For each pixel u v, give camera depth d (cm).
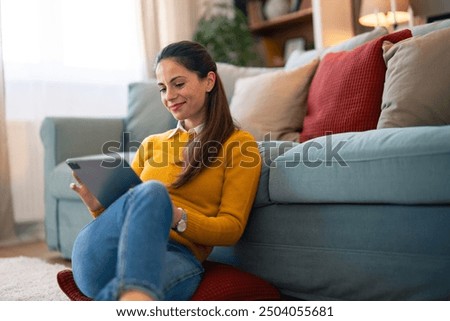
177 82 119
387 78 147
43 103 292
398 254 106
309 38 362
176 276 102
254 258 134
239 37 344
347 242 114
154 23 329
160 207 90
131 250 84
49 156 226
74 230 207
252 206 133
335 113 161
